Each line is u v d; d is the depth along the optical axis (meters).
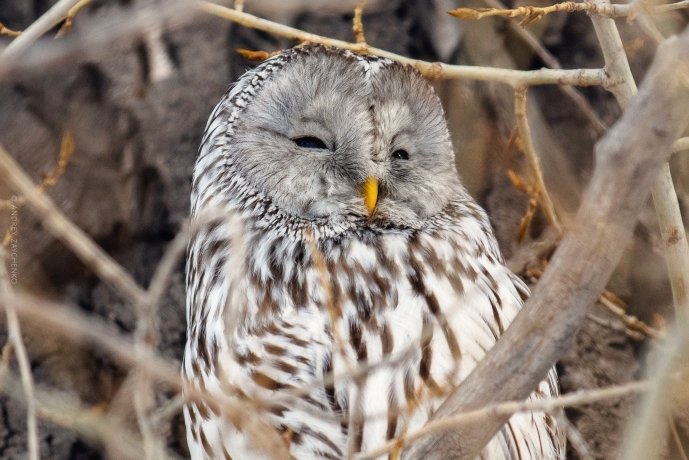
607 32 10.27
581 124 14.08
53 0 14.89
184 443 13.73
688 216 12.95
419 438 8.25
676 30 12.47
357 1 10.60
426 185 11.08
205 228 11.19
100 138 14.41
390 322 10.31
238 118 11.25
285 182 10.99
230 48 14.49
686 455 11.87
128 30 7.82
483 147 12.72
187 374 10.91
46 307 7.53
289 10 11.14
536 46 12.77
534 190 11.84
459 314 10.31
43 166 14.28
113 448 9.20
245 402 10.21
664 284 13.42
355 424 9.92
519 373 7.95
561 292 7.78
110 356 13.71
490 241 11.29
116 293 14.19
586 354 13.77
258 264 10.84
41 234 13.96
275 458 8.78
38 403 11.45
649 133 7.29
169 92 14.47
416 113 11.02
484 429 8.20
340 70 10.96
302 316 10.46
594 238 7.60
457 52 13.76
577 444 10.40
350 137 10.91
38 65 7.40
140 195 14.41
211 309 10.81
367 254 10.73
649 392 7.95
